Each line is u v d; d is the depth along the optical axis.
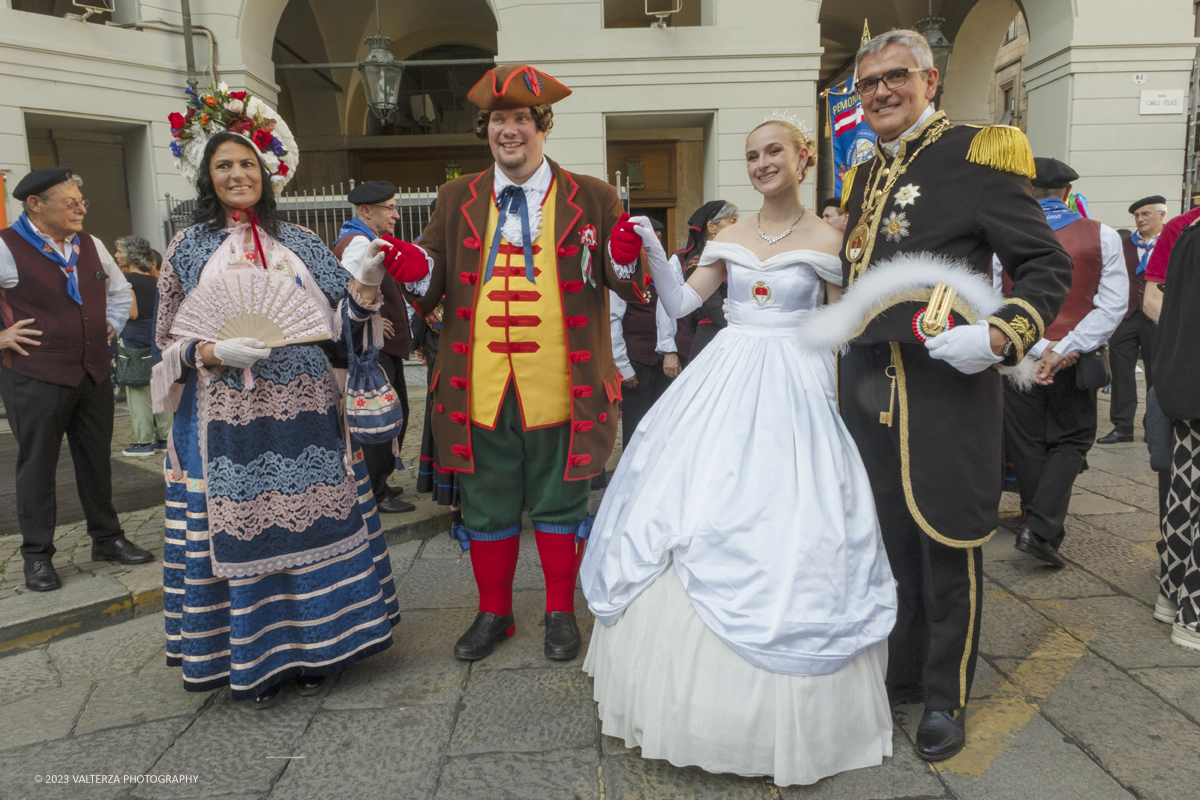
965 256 1.96
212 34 8.34
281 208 8.98
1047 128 9.26
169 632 2.49
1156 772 1.99
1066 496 3.32
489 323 2.59
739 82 8.72
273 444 2.34
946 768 2.03
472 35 13.16
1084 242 3.26
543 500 2.73
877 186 2.12
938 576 2.07
